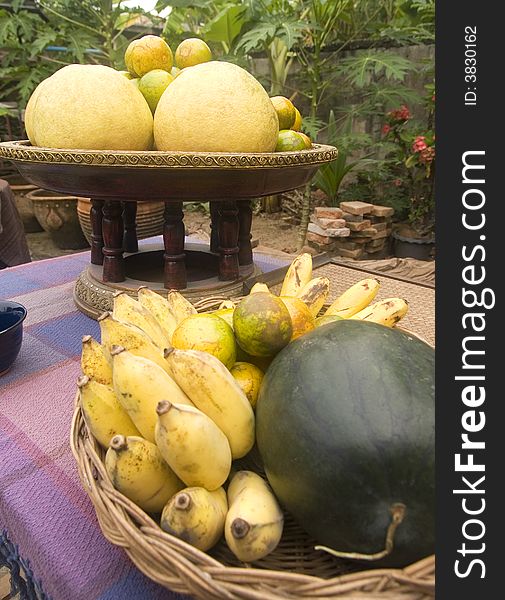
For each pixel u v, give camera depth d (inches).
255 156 33.4
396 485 17.1
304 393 19.0
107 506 19.1
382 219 112.8
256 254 63.3
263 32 92.0
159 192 35.0
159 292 41.4
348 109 115.5
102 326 23.3
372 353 19.6
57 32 113.2
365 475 17.2
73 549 22.1
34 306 47.1
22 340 39.0
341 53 124.8
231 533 17.7
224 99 36.4
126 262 50.0
